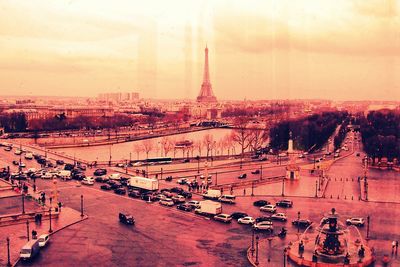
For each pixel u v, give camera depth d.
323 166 148.50
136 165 158.25
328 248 68.88
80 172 137.75
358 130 192.88
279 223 88.81
